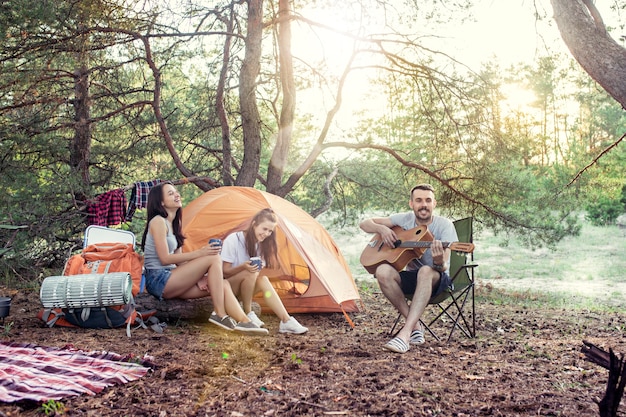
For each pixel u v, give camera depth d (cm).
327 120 1186
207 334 541
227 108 1271
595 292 1285
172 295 569
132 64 1214
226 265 582
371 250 557
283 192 1171
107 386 353
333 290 641
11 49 976
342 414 323
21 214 969
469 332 595
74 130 1129
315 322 681
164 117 1212
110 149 1201
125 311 532
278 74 1277
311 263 648
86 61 1024
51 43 975
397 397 355
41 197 990
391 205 1359
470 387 385
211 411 320
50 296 516
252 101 1083
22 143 977
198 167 1329
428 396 359
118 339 495
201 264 552
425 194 548
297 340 541
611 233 2505
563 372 435
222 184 1118
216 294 548
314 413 323
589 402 353
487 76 1161
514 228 1217
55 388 334
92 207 998
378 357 468
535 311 888
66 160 1099
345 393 359
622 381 274
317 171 1380
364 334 598
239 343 503
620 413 329
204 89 1268
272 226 582
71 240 1100
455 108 1197
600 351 302
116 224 985
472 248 504
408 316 504
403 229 561
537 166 1382
